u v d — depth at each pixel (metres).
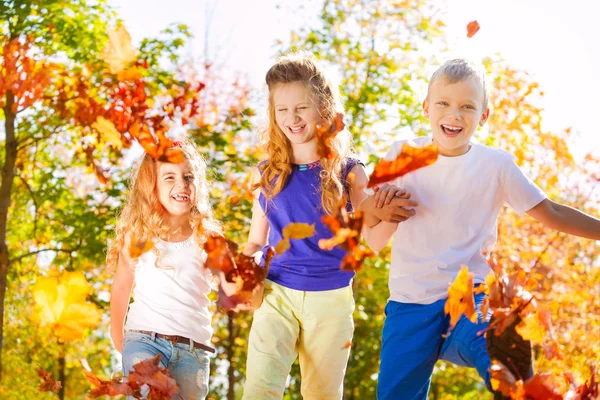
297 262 4.02
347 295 4.07
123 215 4.25
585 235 3.82
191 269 4.09
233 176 11.84
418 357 3.76
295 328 4.05
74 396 15.04
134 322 4.06
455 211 3.81
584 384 3.00
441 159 3.82
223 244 3.43
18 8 10.95
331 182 4.00
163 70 11.58
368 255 3.16
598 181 11.07
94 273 13.09
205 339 4.12
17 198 13.51
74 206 12.70
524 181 3.85
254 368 3.99
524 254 11.00
